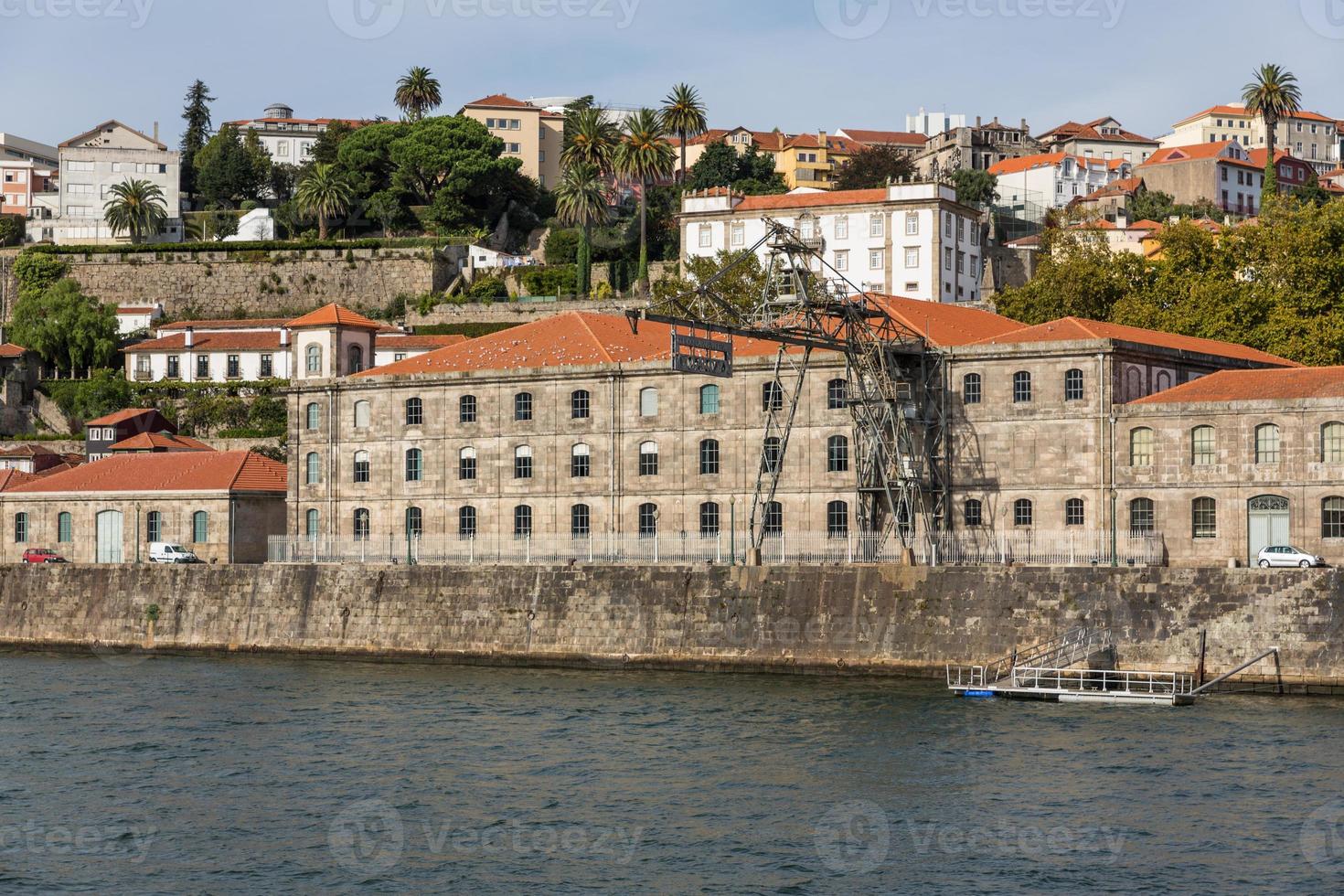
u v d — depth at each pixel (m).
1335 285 144.62
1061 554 106.31
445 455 130.00
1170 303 150.75
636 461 123.69
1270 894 59.62
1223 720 84.06
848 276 198.62
